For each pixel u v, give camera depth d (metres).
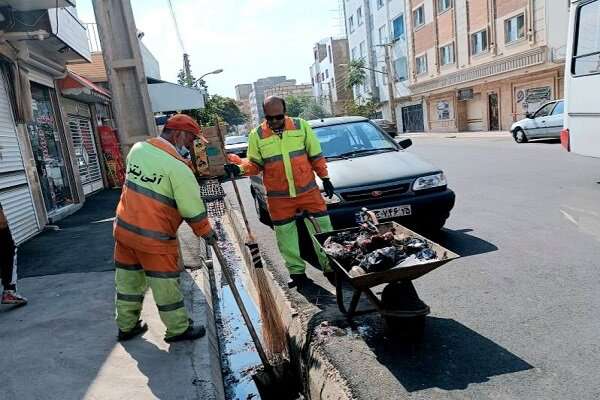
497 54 25.61
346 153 6.42
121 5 5.10
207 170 13.13
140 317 4.20
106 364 3.38
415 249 3.40
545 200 7.43
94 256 6.32
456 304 4.02
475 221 6.57
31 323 4.17
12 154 7.84
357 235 3.96
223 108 75.25
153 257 3.47
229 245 8.14
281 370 3.72
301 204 4.52
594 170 9.62
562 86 21.59
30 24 7.68
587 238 5.41
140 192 3.39
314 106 71.50
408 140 7.01
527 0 22.56
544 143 16.19
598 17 7.41
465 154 15.19
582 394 2.69
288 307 4.33
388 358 3.25
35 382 3.18
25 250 7.06
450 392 2.82
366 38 45.25
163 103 10.51
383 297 3.44
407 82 37.66
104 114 17.56
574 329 3.40
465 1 27.97
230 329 4.77
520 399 2.70
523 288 4.20
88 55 11.38
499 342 3.33
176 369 3.27
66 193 11.28
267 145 4.39
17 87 8.11
